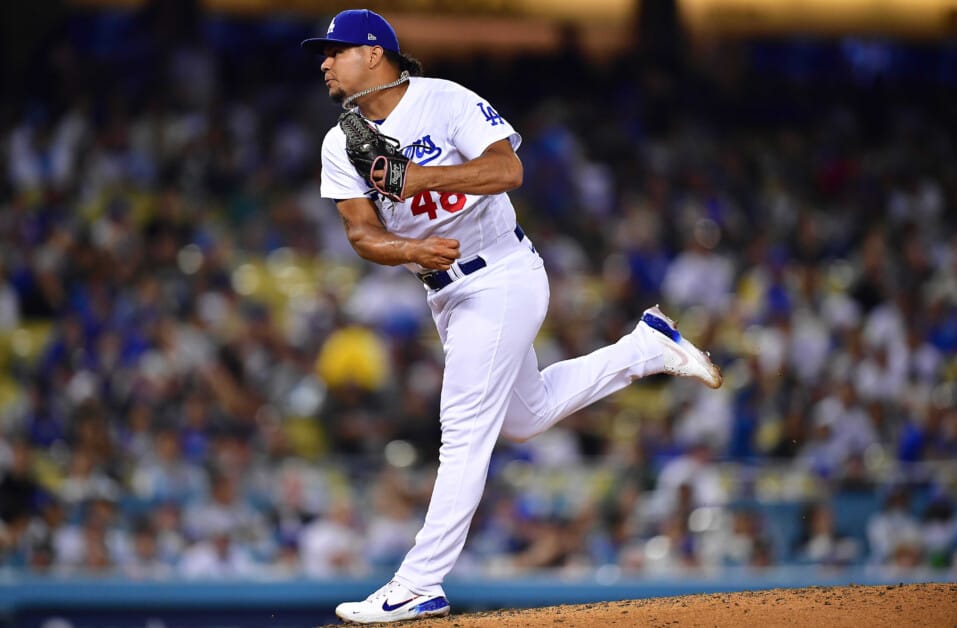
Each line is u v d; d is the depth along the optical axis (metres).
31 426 38.19
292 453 37.66
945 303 48.00
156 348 41.66
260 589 30.89
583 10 67.50
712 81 67.88
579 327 44.41
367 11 15.29
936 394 43.66
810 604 15.31
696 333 46.06
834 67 68.12
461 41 66.81
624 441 39.44
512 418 16.64
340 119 15.27
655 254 50.53
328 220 52.22
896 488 34.41
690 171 57.69
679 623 14.47
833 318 46.97
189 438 37.12
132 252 47.22
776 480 35.84
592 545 33.97
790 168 60.28
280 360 42.09
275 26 62.94
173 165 53.88
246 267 49.50
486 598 31.52
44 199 51.50
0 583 30.55
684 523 34.16
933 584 16.58
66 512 33.25
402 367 42.19
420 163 15.16
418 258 14.62
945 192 60.84
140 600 30.62
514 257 15.66
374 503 34.44
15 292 46.19
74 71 59.09
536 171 55.75
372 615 15.46
